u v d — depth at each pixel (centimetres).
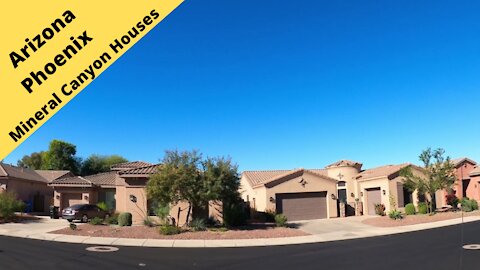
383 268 1315
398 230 2459
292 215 3266
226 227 2588
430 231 2328
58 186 3516
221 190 2523
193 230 2414
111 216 2814
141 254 1647
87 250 1723
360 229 2569
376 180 3688
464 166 4266
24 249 1705
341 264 1408
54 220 3053
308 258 1550
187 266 1387
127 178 2806
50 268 1305
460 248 1625
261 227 2623
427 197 3512
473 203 3338
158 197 2498
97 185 3597
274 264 1427
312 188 3341
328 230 2542
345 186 4188
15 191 3484
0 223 2781
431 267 1298
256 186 3438
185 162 2522
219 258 1561
